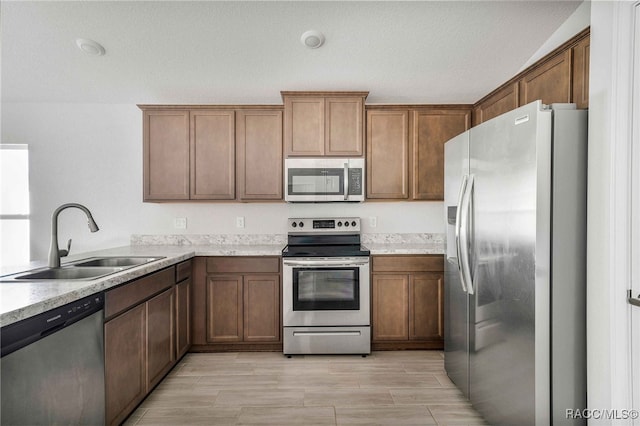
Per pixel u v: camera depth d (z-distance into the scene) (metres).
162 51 2.54
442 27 2.33
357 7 2.19
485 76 2.81
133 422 1.90
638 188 1.40
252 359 2.73
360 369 2.55
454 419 1.93
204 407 2.04
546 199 1.48
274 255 2.84
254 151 3.08
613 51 1.43
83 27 2.32
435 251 2.88
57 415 1.38
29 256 3.21
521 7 2.17
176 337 2.52
